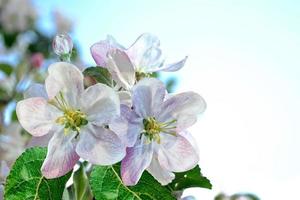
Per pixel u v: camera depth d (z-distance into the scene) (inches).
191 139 10.6
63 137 10.0
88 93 10.0
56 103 10.1
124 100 10.2
